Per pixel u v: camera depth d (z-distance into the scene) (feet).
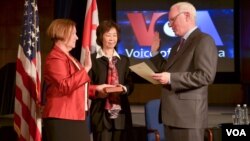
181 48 8.39
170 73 8.10
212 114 17.79
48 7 23.90
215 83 24.03
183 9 8.37
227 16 23.93
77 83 8.43
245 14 23.82
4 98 16.98
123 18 23.95
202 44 8.04
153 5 23.84
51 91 8.66
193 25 8.44
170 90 8.35
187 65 8.19
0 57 23.98
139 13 23.85
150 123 11.84
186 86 8.00
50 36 8.88
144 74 8.49
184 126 8.14
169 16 8.57
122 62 10.60
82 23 14.40
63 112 8.53
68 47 8.93
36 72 10.73
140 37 23.79
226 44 23.95
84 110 8.82
